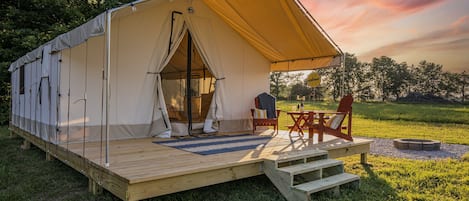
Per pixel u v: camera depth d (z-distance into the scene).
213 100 6.62
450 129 11.93
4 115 11.79
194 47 6.71
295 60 7.37
